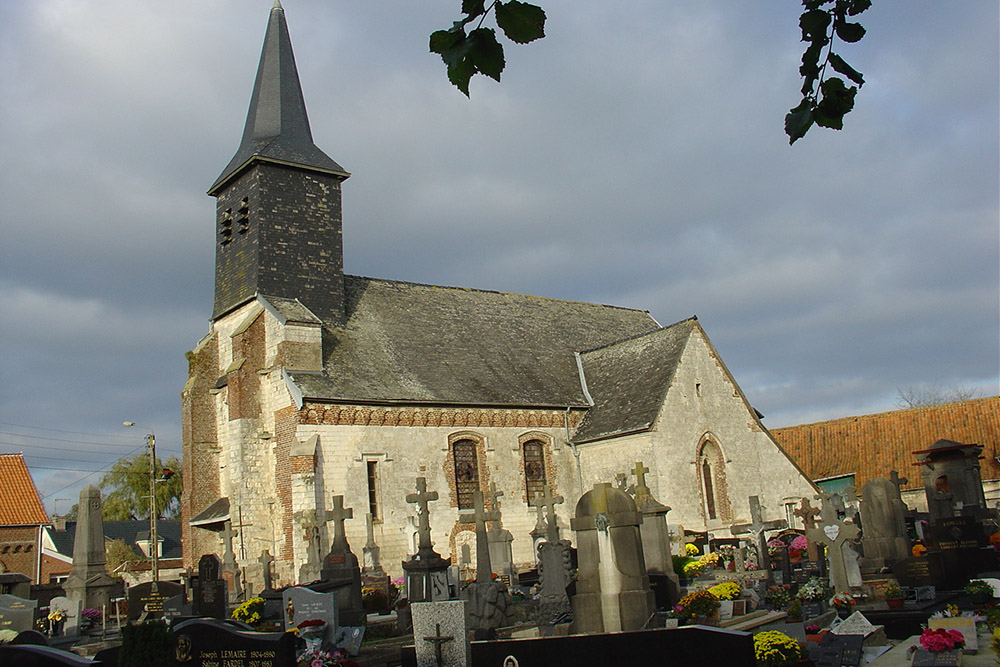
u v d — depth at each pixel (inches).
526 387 1533.0
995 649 438.9
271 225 1419.8
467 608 763.4
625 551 638.5
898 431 1846.7
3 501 2039.9
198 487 1392.7
